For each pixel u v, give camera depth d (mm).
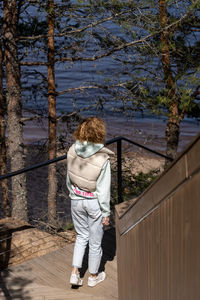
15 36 10086
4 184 11844
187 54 8664
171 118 10008
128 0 8148
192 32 9359
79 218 3795
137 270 2340
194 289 1433
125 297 2846
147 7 8383
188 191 1431
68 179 3674
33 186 17703
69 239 6027
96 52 9641
